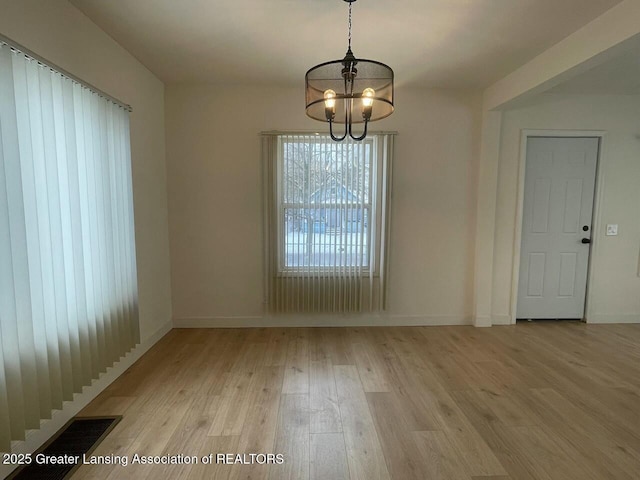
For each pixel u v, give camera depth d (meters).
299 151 3.58
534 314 4.03
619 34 2.09
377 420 2.15
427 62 2.97
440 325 3.91
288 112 3.61
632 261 3.96
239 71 3.20
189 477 1.68
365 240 3.75
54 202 1.87
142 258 3.08
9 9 1.67
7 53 1.57
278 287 3.73
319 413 2.22
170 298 3.73
